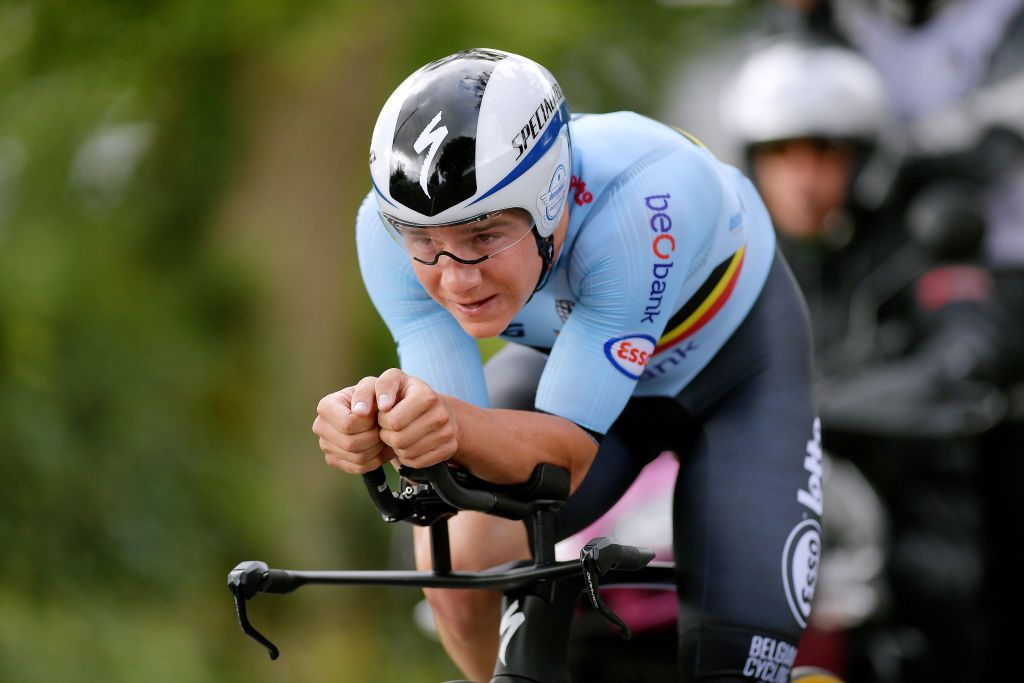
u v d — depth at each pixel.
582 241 8.17
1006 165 19.30
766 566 8.83
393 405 7.06
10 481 24.12
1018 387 16.62
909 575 15.42
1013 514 16.50
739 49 23.47
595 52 32.62
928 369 16.33
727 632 8.78
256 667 26.58
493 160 7.31
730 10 31.19
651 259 8.12
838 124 18.39
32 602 23.59
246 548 26.81
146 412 26.11
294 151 29.03
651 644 12.05
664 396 9.63
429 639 30.22
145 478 25.61
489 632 9.50
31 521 24.12
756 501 9.02
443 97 7.37
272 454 28.44
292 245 29.19
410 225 7.40
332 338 29.69
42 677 21.73
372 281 8.52
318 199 29.27
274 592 8.09
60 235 27.22
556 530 9.33
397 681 28.70
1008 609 16.50
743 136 19.05
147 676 23.00
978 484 16.58
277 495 27.72
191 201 29.31
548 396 8.11
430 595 9.48
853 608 14.95
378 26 26.64
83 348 26.11
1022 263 18.97
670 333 9.20
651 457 10.11
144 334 27.14
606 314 8.13
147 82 27.50
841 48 19.27
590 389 8.06
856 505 15.80
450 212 7.29
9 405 24.38
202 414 28.03
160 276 28.73
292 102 28.64
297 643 27.89
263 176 29.16
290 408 28.81
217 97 28.05
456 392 8.41
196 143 28.75
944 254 17.05
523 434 7.61
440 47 27.06
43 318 25.69
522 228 7.56
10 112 27.30
